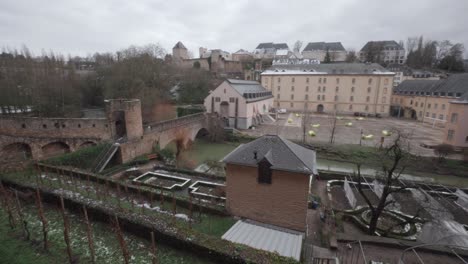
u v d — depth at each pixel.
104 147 27.22
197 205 16.52
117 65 55.91
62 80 51.62
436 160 32.91
